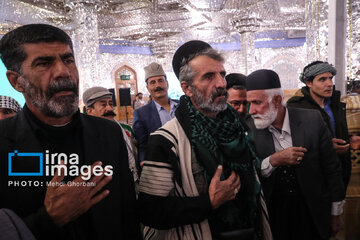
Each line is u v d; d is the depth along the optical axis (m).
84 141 0.87
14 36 0.75
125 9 8.12
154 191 0.94
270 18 10.49
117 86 14.36
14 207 0.75
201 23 10.53
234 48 15.30
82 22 6.57
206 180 0.96
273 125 1.42
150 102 2.63
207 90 0.97
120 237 0.86
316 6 3.37
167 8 8.52
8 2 6.77
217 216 0.99
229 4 8.59
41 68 0.75
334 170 1.39
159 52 13.91
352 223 1.94
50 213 0.69
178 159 0.98
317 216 1.32
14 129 0.81
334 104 1.98
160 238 1.03
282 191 1.36
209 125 0.98
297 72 15.03
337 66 2.92
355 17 2.86
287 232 1.36
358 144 1.77
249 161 1.05
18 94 6.93
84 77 6.63
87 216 0.84
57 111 0.76
